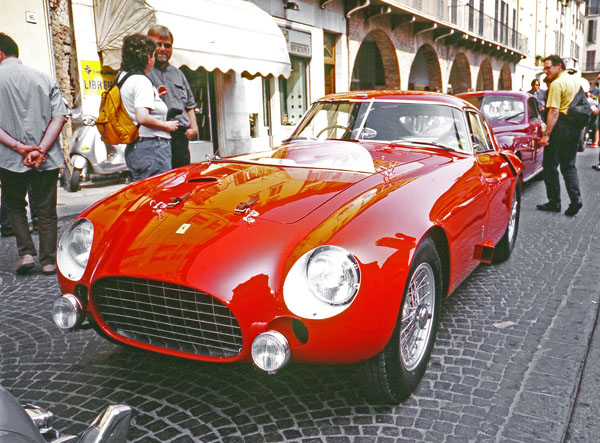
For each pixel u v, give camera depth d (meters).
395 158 3.23
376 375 2.26
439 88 23.39
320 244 2.09
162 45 4.63
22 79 4.16
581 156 13.98
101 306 2.41
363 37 17.22
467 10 24.62
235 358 2.14
